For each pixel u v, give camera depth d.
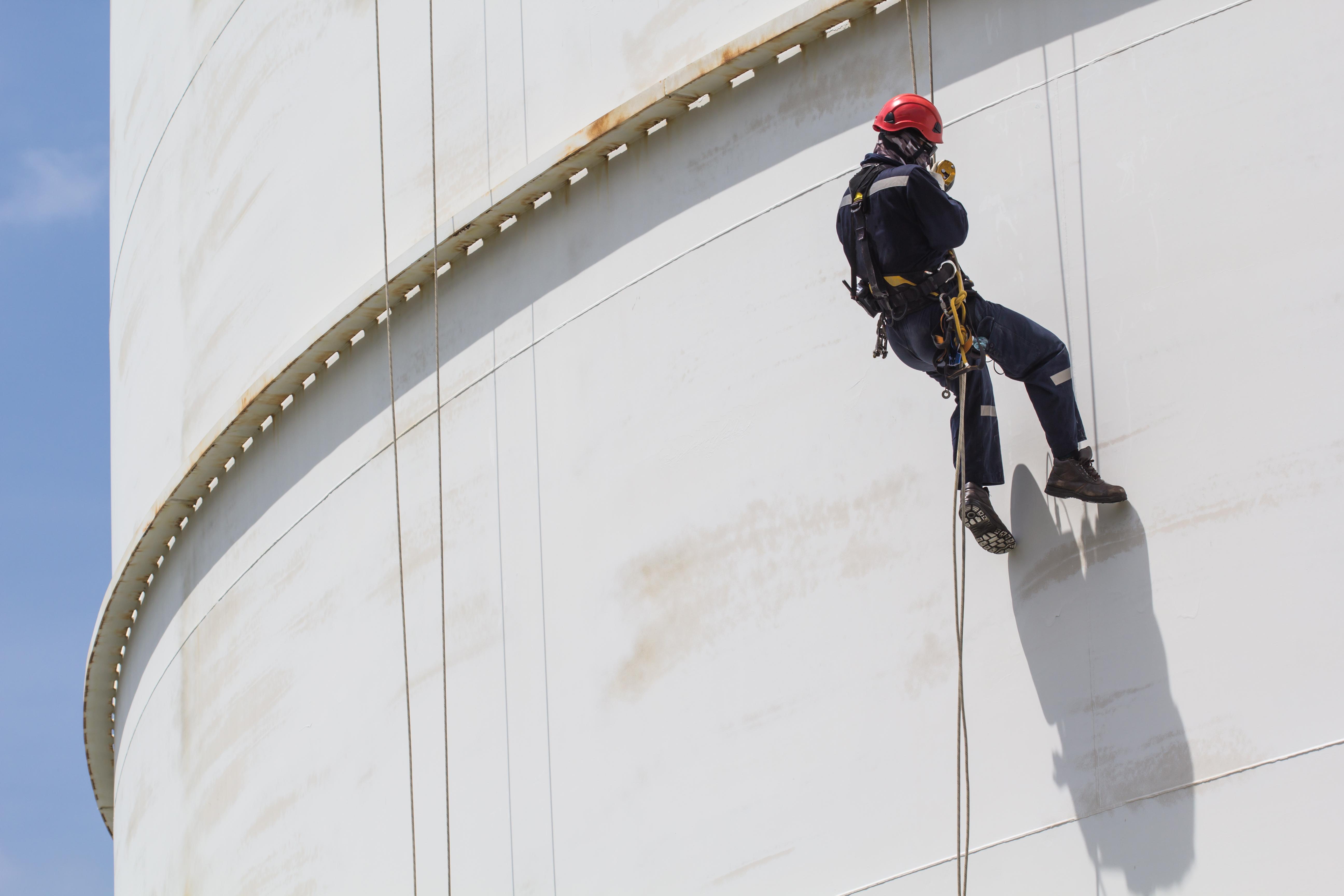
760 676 21.33
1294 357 17.70
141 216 41.00
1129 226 19.11
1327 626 16.97
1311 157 17.95
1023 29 20.47
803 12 22.05
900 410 20.67
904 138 18.44
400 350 28.28
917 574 20.11
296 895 28.67
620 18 25.30
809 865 20.27
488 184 26.98
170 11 40.16
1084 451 18.56
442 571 26.30
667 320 23.62
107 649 42.06
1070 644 18.70
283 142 33.03
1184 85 18.98
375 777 27.03
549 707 23.91
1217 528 17.89
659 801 22.05
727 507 22.23
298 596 30.03
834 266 21.80
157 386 38.41
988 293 20.11
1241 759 17.22
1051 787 18.52
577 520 24.19
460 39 28.33
